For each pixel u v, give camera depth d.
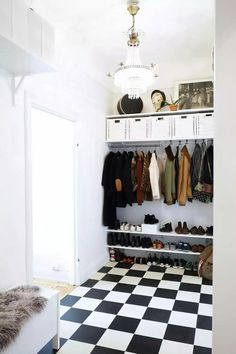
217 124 1.25
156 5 2.35
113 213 3.97
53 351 1.97
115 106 4.25
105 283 3.22
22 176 2.22
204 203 3.88
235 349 1.25
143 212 4.14
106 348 2.00
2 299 1.77
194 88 3.76
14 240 2.14
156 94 3.88
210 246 3.56
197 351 1.96
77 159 3.14
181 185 3.64
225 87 1.23
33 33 1.75
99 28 2.72
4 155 2.03
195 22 2.66
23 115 2.23
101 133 3.82
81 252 3.25
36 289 1.97
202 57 3.57
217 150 1.25
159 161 3.86
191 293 2.93
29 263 2.29
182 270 3.65
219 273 1.26
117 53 3.34
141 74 2.24
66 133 3.17
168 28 2.77
